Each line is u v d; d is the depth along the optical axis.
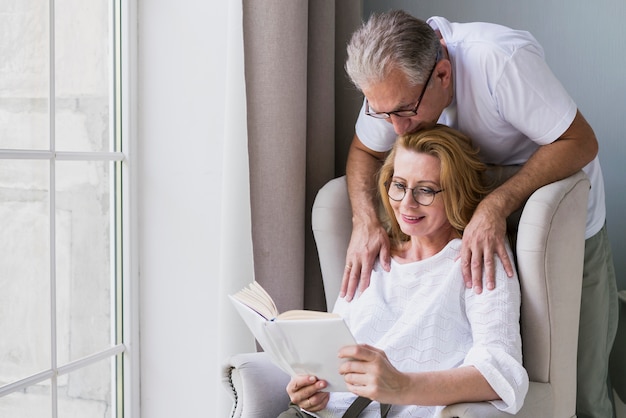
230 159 2.04
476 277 1.67
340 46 2.33
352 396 1.67
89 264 2.16
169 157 2.22
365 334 1.75
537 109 1.81
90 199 2.15
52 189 1.98
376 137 2.01
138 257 2.27
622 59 2.37
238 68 2.03
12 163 1.87
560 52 2.43
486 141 1.93
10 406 1.88
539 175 1.79
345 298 1.85
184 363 2.26
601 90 2.40
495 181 1.93
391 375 1.44
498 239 1.69
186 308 2.24
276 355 1.54
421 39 1.69
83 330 2.15
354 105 2.34
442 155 1.74
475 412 1.44
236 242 2.04
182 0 2.17
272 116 2.00
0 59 1.83
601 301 2.02
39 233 1.96
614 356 2.31
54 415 2.01
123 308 2.26
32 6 1.92
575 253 1.76
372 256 1.85
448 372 1.49
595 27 2.39
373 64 1.67
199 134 2.18
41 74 1.95
